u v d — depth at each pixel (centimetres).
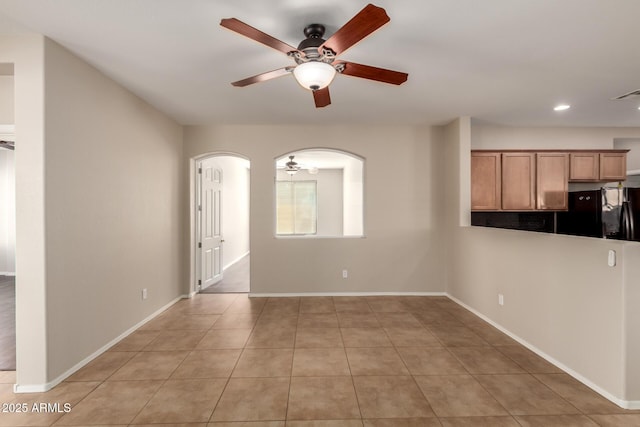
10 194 632
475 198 445
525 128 486
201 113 413
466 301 417
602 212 386
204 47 244
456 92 339
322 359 277
